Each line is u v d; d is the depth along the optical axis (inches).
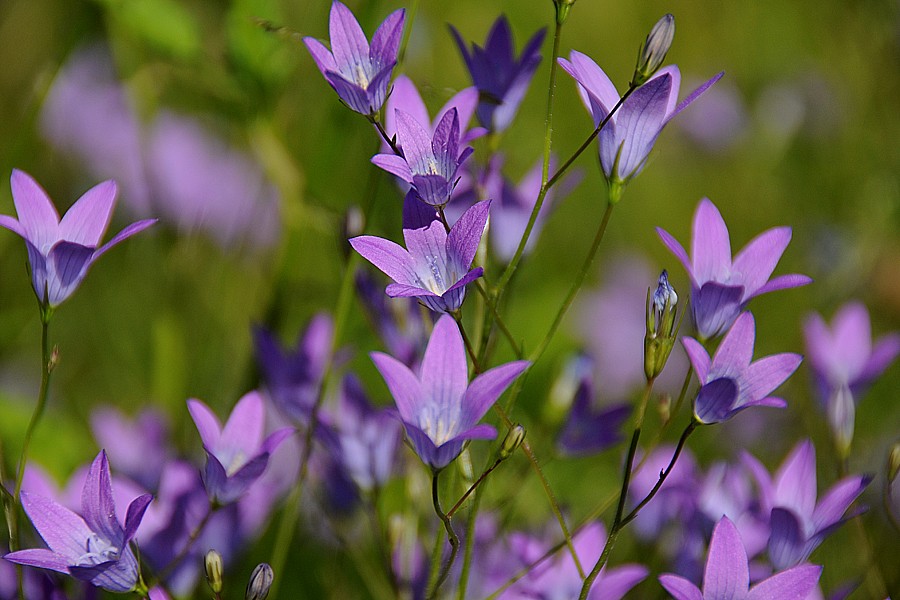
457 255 21.5
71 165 30.4
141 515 21.3
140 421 26.2
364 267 25.4
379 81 21.8
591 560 23.2
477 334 23.1
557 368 28.4
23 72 30.8
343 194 28.1
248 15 26.6
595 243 22.3
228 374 28.2
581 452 25.0
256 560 25.8
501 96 23.5
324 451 24.7
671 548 24.7
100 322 29.9
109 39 29.2
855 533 25.6
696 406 21.6
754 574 23.0
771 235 22.6
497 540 24.0
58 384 29.4
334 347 24.2
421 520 24.5
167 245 28.7
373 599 25.6
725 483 24.3
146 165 29.0
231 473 22.9
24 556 21.4
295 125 28.6
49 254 22.0
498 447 22.2
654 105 22.0
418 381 21.4
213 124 30.8
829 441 25.7
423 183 21.5
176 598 23.8
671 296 21.8
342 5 22.3
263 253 29.1
